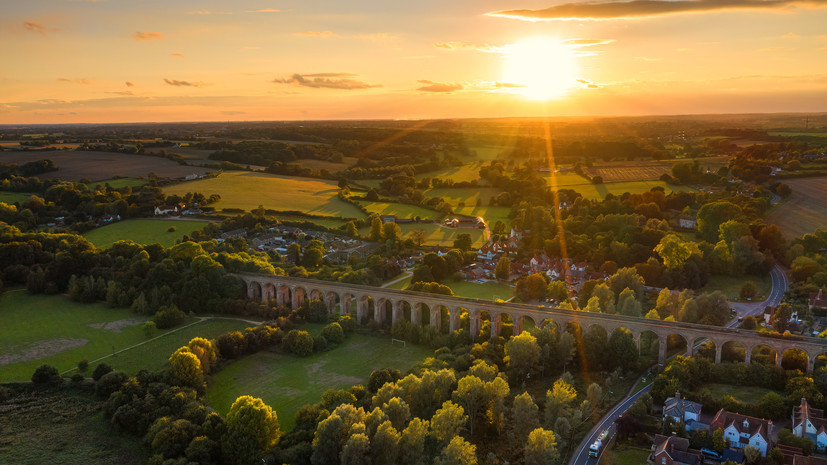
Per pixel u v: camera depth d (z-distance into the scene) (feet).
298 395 515.50
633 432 437.17
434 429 415.44
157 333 647.97
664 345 561.02
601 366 558.97
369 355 602.03
